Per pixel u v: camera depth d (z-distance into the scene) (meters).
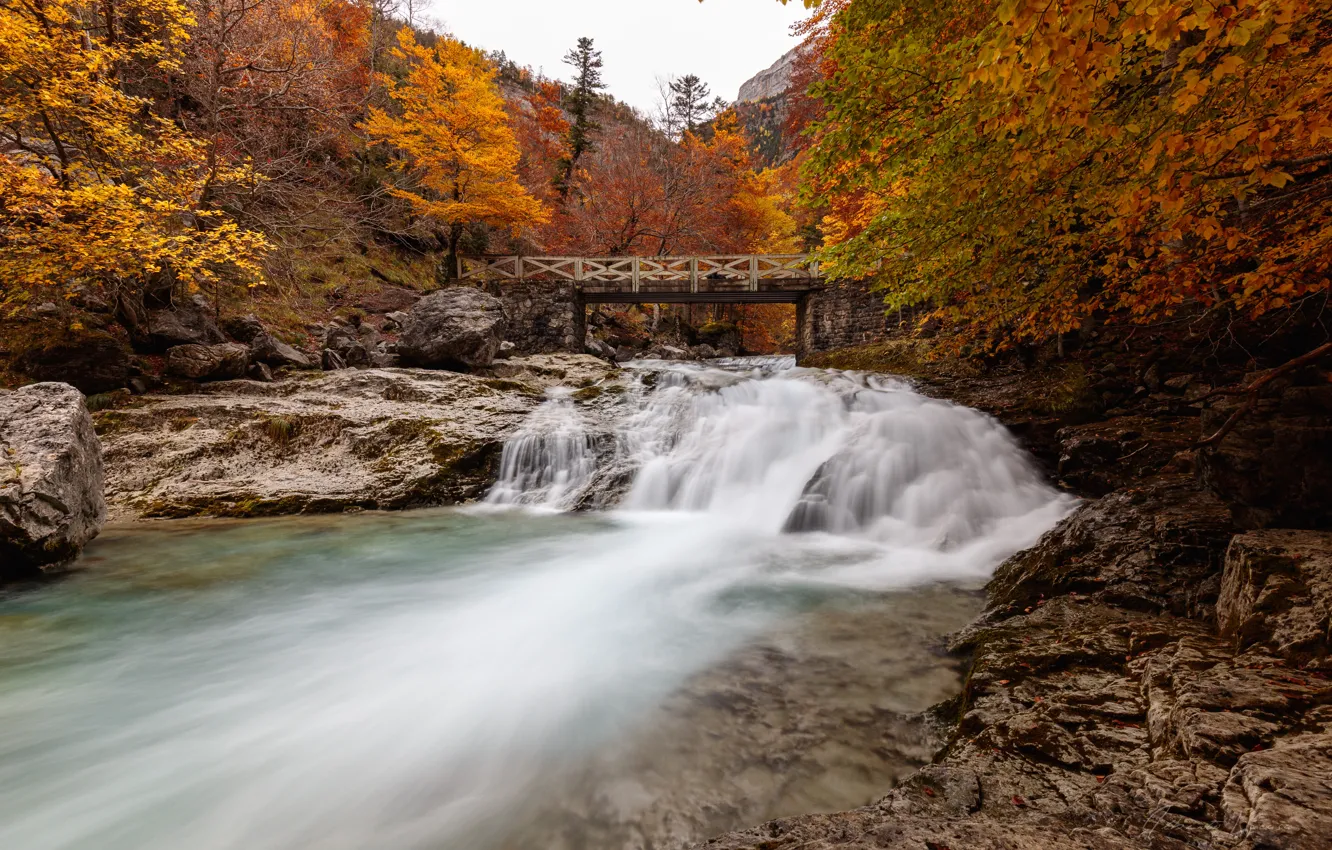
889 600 4.73
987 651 3.24
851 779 2.44
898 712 2.96
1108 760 2.04
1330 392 3.69
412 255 22.86
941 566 5.76
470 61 20.94
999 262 5.13
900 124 4.69
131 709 3.21
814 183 5.29
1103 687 2.64
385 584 5.34
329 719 3.11
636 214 26.27
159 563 5.85
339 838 2.27
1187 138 2.74
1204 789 1.62
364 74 23.44
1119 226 3.90
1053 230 5.06
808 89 5.20
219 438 8.98
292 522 7.61
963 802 1.92
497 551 6.44
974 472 7.70
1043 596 4.10
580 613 4.59
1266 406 3.94
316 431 9.44
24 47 8.41
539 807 2.38
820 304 17.81
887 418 8.77
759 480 8.86
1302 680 2.18
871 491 7.45
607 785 2.49
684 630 4.19
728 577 5.46
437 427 9.71
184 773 2.67
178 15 11.20
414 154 20.41
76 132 9.94
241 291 14.37
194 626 4.37
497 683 3.46
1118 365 9.01
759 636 4.03
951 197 4.60
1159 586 3.72
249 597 4.97
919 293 5.67
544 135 33.62
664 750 2.72
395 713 3.15
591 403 11.52
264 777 2.63
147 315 11.09
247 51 13.70
